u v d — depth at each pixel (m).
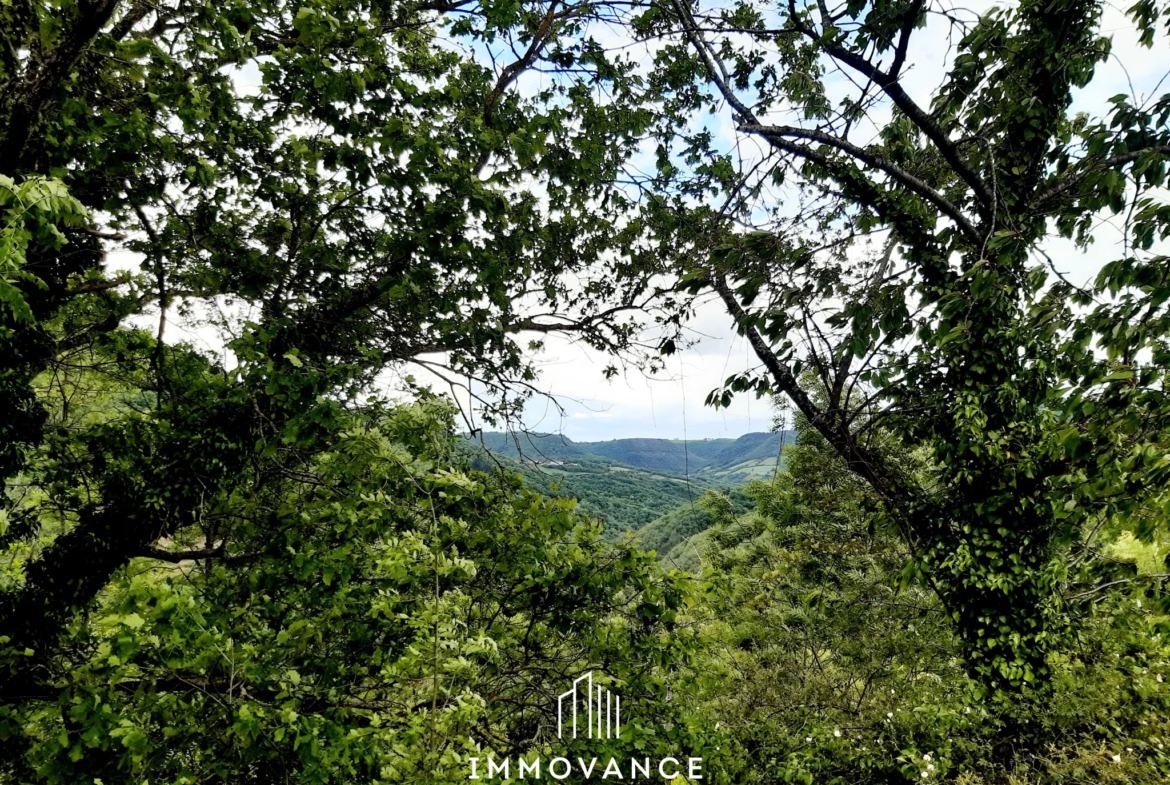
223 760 3.02
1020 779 5.84
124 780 2.62
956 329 3.82
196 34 3.07
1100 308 2.97
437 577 3.34
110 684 2.59
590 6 4.23
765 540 14.95
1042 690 5.29
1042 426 4.95
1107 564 4.02
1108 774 5.22
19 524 3.49
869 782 6.92
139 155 3.41
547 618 4.46
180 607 2.60
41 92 2.93
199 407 4.14
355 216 4.39
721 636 4.95
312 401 3.61
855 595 9.85
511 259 5.27
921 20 3.64
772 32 3.88
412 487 4.27
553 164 4.72
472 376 4.96
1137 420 2.93
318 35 3.05
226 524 4.42
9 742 2.76
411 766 2.48
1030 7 4.68
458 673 2.85
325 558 3.75
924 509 5.51
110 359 4.32
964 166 4.60
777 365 4.46
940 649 8.46
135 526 3.78
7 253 1.70
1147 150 2.84
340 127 3.58
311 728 2.81
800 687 8.85
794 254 3.14
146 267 4.12
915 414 5.94
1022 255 3.56
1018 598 5.04
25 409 3.59
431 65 4.28
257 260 4.00
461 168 3.65
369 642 4.00
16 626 3.26
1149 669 6.15
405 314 4.90
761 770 7.52
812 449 12.62
